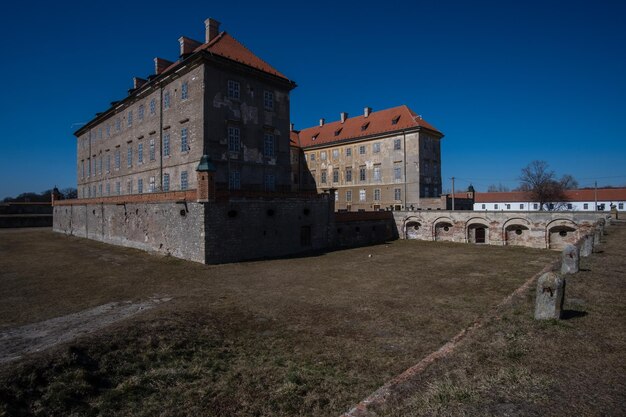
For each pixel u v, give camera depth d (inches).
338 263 912.9
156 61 1417.3
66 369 302.5
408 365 332.8
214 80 1120.2
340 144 2262.6
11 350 360.8
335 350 369.7
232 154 1157.1
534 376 203.0
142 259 936.3
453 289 635.5
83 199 1545.3
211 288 635.5
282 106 1325.0
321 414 255.1
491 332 273.4
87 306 529.0
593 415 163.5
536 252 1141.1
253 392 288.0
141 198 1099.9
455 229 1414.9
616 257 532.7
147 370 326.3
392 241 1453.0
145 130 1397.6
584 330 266.5
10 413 248.4
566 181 3019.2
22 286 652.1
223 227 895.1
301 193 1121.4
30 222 2198.6
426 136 1977.1
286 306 524.1
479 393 189.6
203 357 355.6
